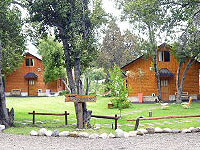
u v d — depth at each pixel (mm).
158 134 11492
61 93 40375
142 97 29562
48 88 39781
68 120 16234
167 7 17328
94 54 13570
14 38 15188
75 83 13156
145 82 29812
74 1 13094
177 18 16672
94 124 13406
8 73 36812
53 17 13500
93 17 13273
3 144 9844
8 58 16062
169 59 30500
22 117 17328
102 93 40750
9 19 14305
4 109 13617
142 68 29859
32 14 13953
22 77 39031
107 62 44031
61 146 9461
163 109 21938
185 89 30312
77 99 12492
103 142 10055
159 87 28172
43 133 11430
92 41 13258
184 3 16672
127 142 10000
